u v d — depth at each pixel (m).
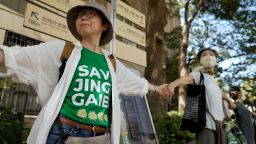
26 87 4.45
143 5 5.81
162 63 7.55
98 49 1.97
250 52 17.53
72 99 1.61
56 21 3.29
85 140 1.58
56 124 1.55
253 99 19.31
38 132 1.51
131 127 3.29
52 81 1.66
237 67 18.16
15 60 1.48
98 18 1.90
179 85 3.37
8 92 4.32
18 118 3.84
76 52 1.72
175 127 5.82
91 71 1.70
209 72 3.84
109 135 1.74
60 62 1.67
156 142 3.54
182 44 16.22
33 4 3.09
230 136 3.49
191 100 3.51
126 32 4.20
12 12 2.93
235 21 17.05
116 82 1.93
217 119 3.40
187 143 5.68
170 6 16.88
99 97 1.69
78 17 1.89
